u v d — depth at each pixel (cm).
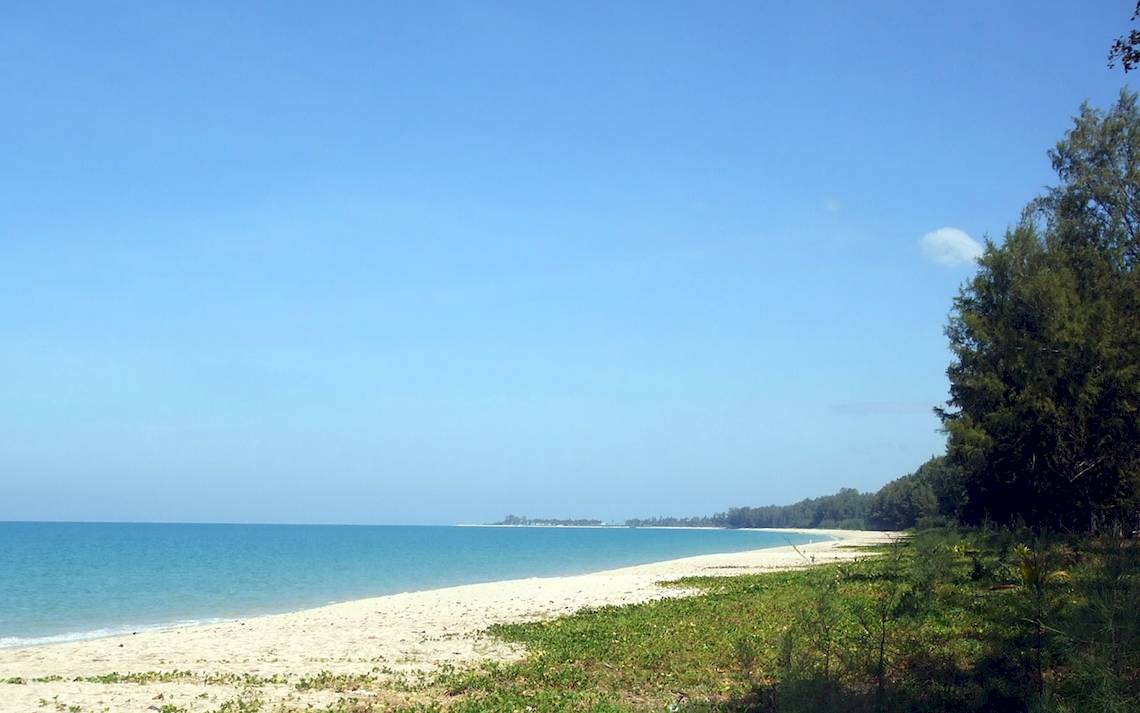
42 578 5794
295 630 2677
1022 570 1044
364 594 4669
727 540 19812
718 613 2433
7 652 2297
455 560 9112
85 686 1672
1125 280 3070
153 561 8150
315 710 1412
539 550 12656
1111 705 780
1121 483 2991
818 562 5381
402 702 1470
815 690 959
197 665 1956
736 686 1437
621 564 8175
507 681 1627
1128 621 823
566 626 2400
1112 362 2842
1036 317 3161
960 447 4212
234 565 7662
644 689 1502
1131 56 1591
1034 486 3472
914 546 1272
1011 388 3372
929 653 1147
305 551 11150
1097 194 4241
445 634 2414
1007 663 1031
